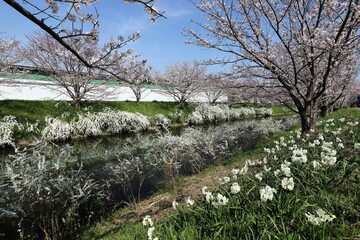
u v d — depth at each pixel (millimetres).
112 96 22344
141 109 22500
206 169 7902
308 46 7203
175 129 19625
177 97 28438
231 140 10086
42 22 3279
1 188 6098
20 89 17375
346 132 7324
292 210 2756
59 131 14062
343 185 3623
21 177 5184
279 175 3701
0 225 5473
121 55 5891
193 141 8633
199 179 6855
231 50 8438
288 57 9016
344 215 2904
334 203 3070
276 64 8141
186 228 2771
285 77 8227
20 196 5184
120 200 6727
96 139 15305
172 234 2668
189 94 27250
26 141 13164
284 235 2412
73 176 5875
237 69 8961
